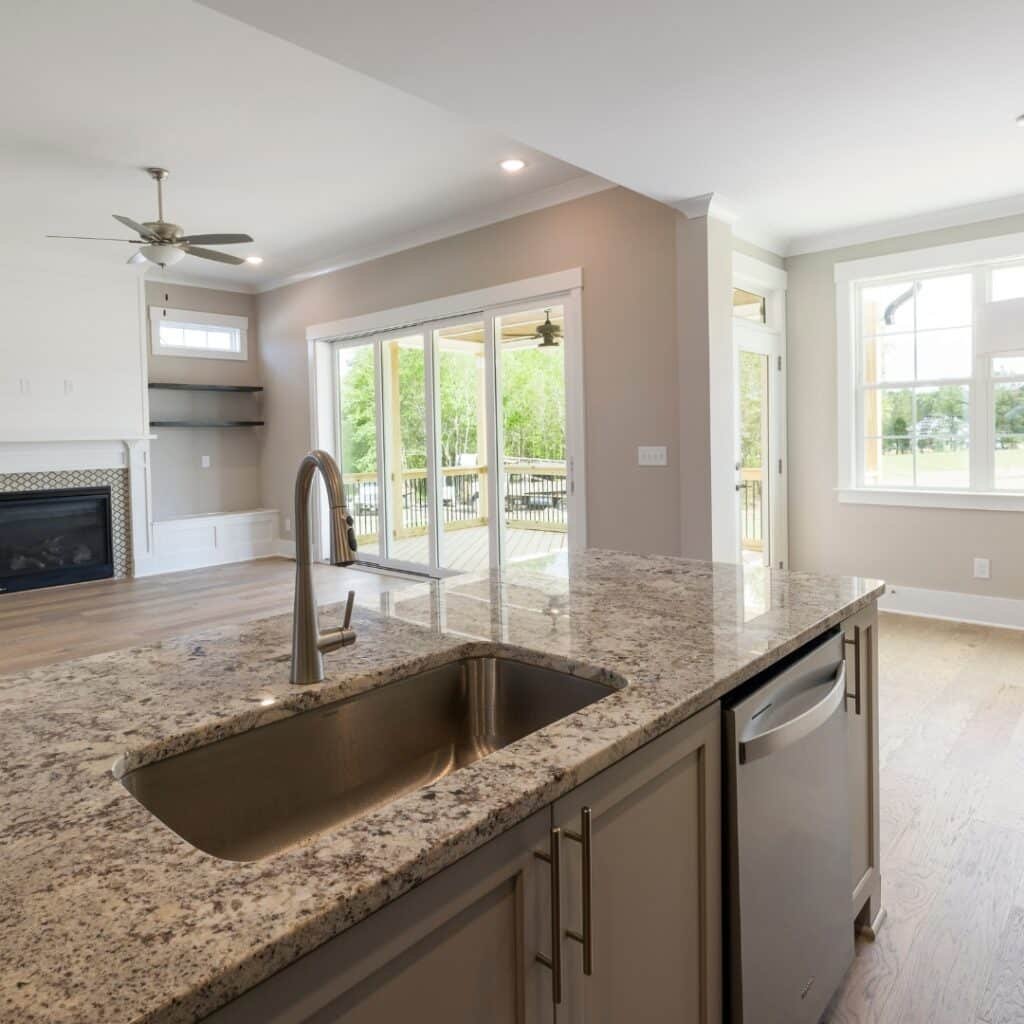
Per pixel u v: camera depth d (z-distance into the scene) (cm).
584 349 496
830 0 237
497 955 84
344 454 718
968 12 245
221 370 770
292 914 64
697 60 273
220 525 748
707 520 441
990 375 480
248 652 143
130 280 675
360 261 650
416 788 136
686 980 119
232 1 230
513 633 152
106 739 102
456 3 234
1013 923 202
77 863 72
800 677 148
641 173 391
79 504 657
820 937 156
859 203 450
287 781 118
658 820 111
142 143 410
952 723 333
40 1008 53
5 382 605
